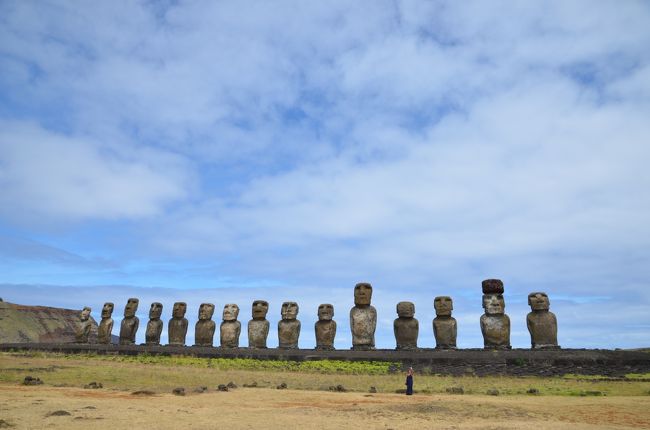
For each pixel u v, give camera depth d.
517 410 19.28
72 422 15.16
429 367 36.09
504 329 40.44
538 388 27.59
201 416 16.92
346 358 39.56
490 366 34.94
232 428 14.91
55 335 103.56
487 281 41.66
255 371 36.38
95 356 47.16
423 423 16.61
